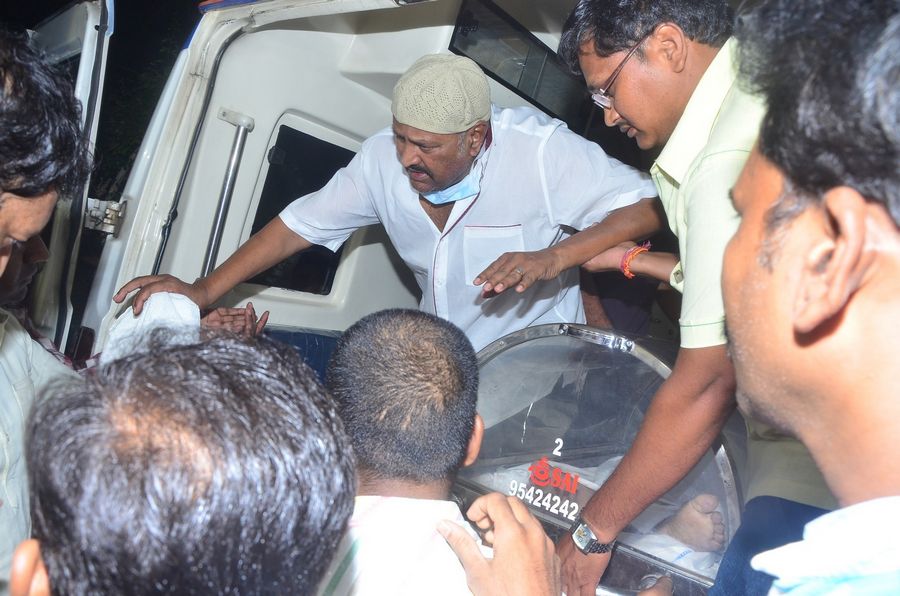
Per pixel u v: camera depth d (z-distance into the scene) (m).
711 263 1.29
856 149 0.63
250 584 0.68
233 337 0.86
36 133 1.13
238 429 0.69
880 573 0.65
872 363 0.68
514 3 2.63
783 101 0.70
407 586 1.08
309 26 2.65
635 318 2.80
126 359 0.78
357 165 2.62
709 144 1.33
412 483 1.14
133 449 0.66
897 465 0.68
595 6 1.64
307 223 2.62
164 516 0.64
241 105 2.61
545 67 2.86
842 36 0.65
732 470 1.52
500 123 2.44
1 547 1.43
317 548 0.74
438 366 1.16
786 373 0.75
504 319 2.66
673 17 1.56
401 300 3.44
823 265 0.70
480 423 1.31
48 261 2.39
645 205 2.34
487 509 1.16
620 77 1.65
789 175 0.71
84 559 0.64
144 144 2.61
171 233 2.62
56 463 0.66
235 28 2.43
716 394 1.36
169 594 0.64
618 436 1.71
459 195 2.39
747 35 0.77
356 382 1.15
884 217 0.65
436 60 2.18
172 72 2.61
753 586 1.30
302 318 3.11
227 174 2.60
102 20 2.41
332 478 0.75
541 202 2.46
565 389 1.76
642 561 1.61
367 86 2.89
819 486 1.31
